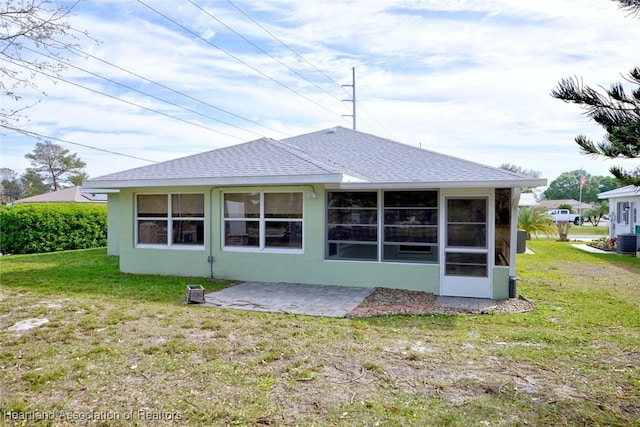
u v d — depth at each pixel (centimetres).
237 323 596
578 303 762
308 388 381
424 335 552
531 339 535
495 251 820
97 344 495
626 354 477
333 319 639
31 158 4356
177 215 1048
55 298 748
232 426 317
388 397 363
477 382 394
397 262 880
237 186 984
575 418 328
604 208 4100
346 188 875
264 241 974
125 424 319
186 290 793
